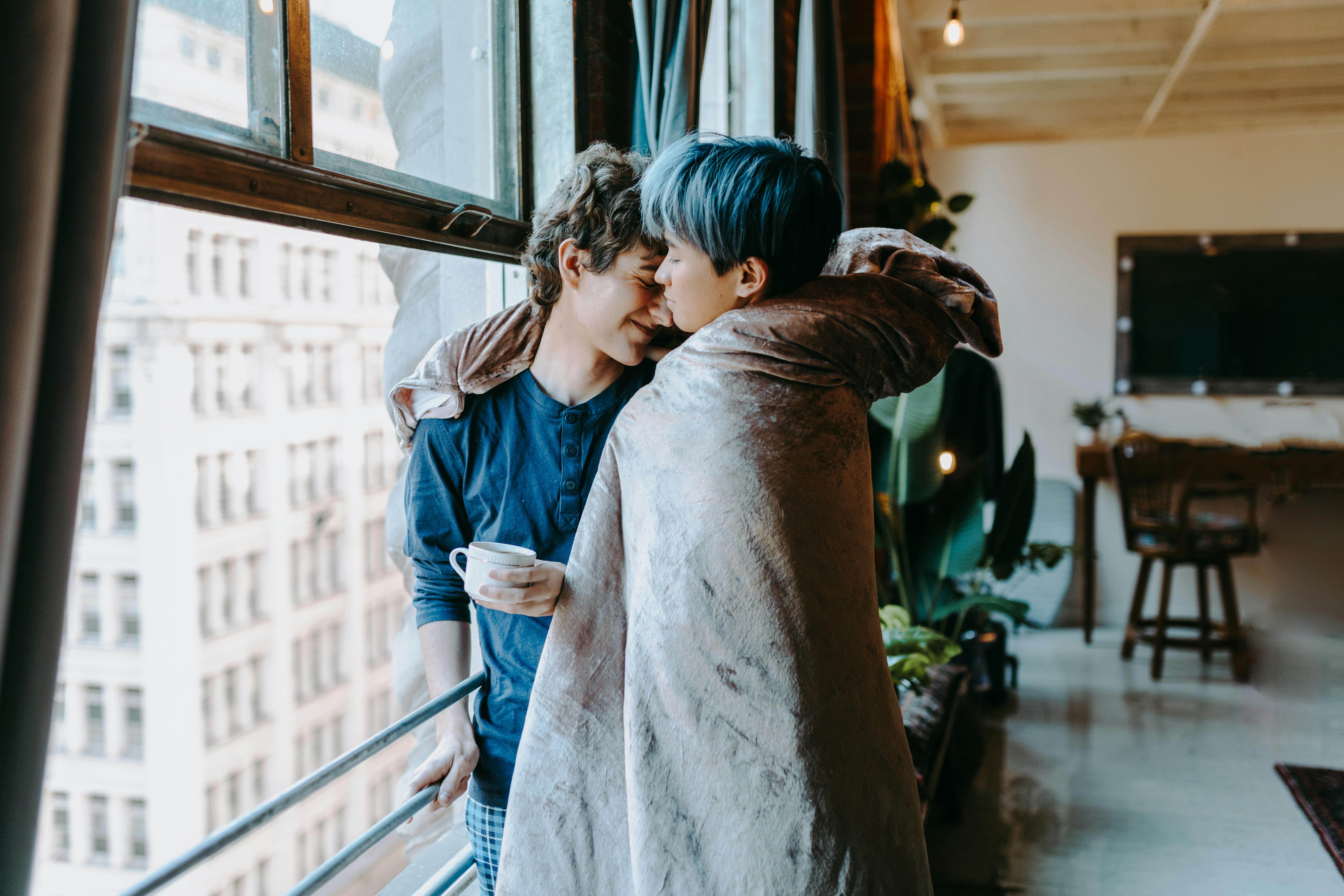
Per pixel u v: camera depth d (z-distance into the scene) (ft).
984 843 8.89
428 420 3.34
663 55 5.17
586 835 2.80
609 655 2.77
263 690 42.34
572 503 3.26
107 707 41.32
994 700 12.86
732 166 2.58
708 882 2.48
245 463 39.88
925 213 11.83
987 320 2.97
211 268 32.22
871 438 10.55
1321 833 8.97
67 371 1.68
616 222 2.87
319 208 3.02
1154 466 14.75
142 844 41.96
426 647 3.50
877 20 11.59
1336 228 16.90
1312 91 15.72
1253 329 17.21
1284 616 17.16
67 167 1.67
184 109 2.77
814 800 2.40
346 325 37.47
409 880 6.23
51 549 1.69
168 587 39.63
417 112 4.33
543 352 3.28
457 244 3.87
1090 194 17.80
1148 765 10.79
